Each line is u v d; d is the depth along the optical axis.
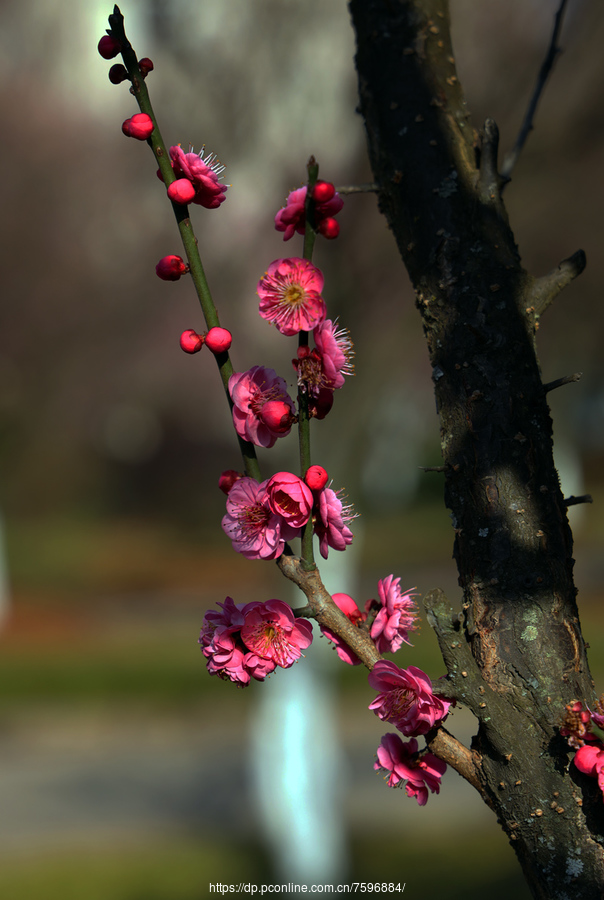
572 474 34.41
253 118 5.56
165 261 1.58
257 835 8.65
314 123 5.50
